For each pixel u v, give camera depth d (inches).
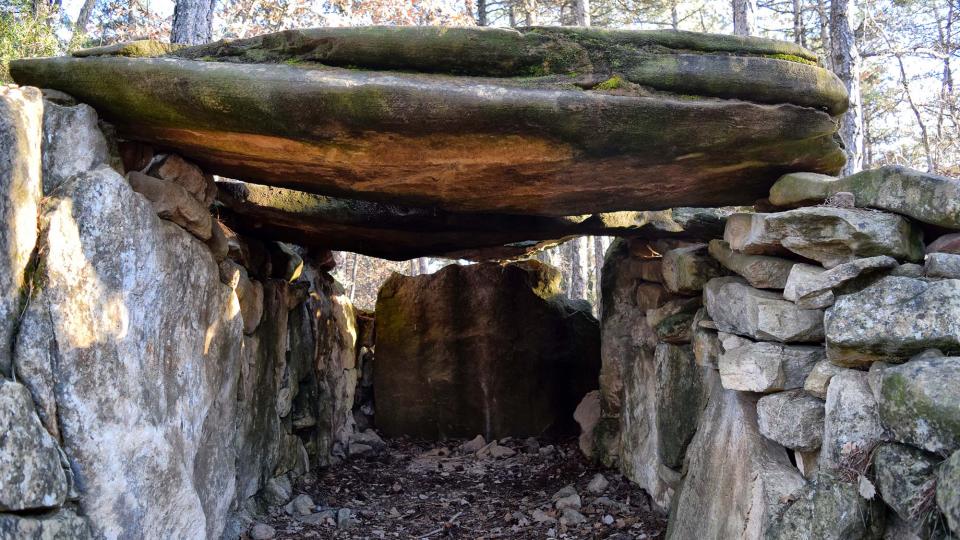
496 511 182.7
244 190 157.8
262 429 169.8
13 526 84.9
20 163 91.0
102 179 102.8
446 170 118.8
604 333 213.0
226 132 109.7
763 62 106.0
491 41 103.0
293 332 194.7
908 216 100.4
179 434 119.6
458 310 259.3
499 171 118.5
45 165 98.8
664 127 105.4
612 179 122.3
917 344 88.4
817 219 103.6
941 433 78.9
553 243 249.9
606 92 104.0
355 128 103.7
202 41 257.3
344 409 245.1
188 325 124.6
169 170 121.6
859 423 94.0
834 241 103.0
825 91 108.0
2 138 88.7
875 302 93.7
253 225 168.9
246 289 155.2
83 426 96.7
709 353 137.3
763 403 111.2
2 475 84.1
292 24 440.1
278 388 181.5
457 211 156.9
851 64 274.1
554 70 105.6
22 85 106.8
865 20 391.2
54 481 90.9
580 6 431.2
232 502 151.9
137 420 107.2
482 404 253.0
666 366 166.1
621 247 209.6
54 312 94.0
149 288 111.8
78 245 98.7
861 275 99.0
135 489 105.7
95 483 97.7
